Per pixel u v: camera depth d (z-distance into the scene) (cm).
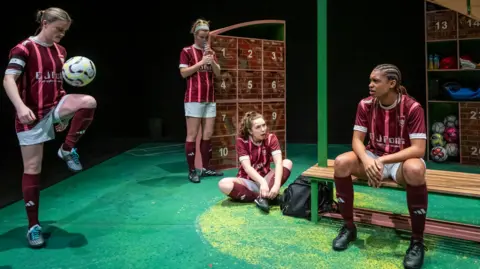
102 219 309
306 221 295
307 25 664
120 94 770
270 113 509
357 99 653
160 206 340
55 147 653
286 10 668
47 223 302
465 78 533
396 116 240
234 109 482
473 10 346
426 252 239
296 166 498
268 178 340
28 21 643
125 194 380
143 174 465
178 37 729
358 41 639
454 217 307
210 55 414
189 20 713
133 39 747
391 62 624
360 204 339
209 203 346
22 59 239
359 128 254
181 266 227
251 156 341
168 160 552
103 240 268
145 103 773
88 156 584
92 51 736
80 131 249
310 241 258
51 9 246
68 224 299
